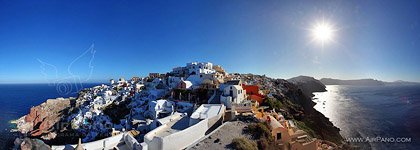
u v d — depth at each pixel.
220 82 74.69
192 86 73.75
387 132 82.94
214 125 37.75
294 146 35.19
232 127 34.91
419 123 95.94
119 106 83.12
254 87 66.88
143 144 27.16
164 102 60.31
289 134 36.06
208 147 28.14
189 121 40.44
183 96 66.50
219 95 60.03
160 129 36.66
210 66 101.56
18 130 94.56
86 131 70.06
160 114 55.97
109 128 61.72
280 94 87.94
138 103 78.06
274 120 38.09
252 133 33.06
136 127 52.16
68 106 110.75
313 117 75.00
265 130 33.56
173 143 29.30
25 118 109.81
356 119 107.25
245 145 28.53
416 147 66.88
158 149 28.09
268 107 57.94
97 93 111.62
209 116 38.88
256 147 29.83
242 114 41.50
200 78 79.94
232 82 63.44
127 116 69.00
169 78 88.62
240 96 55.78
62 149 27.67
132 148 28.52
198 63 102.44
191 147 28.36
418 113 121.38
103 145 29.62
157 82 94.25
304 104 103.25
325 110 134.00
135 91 94.00
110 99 92.19
